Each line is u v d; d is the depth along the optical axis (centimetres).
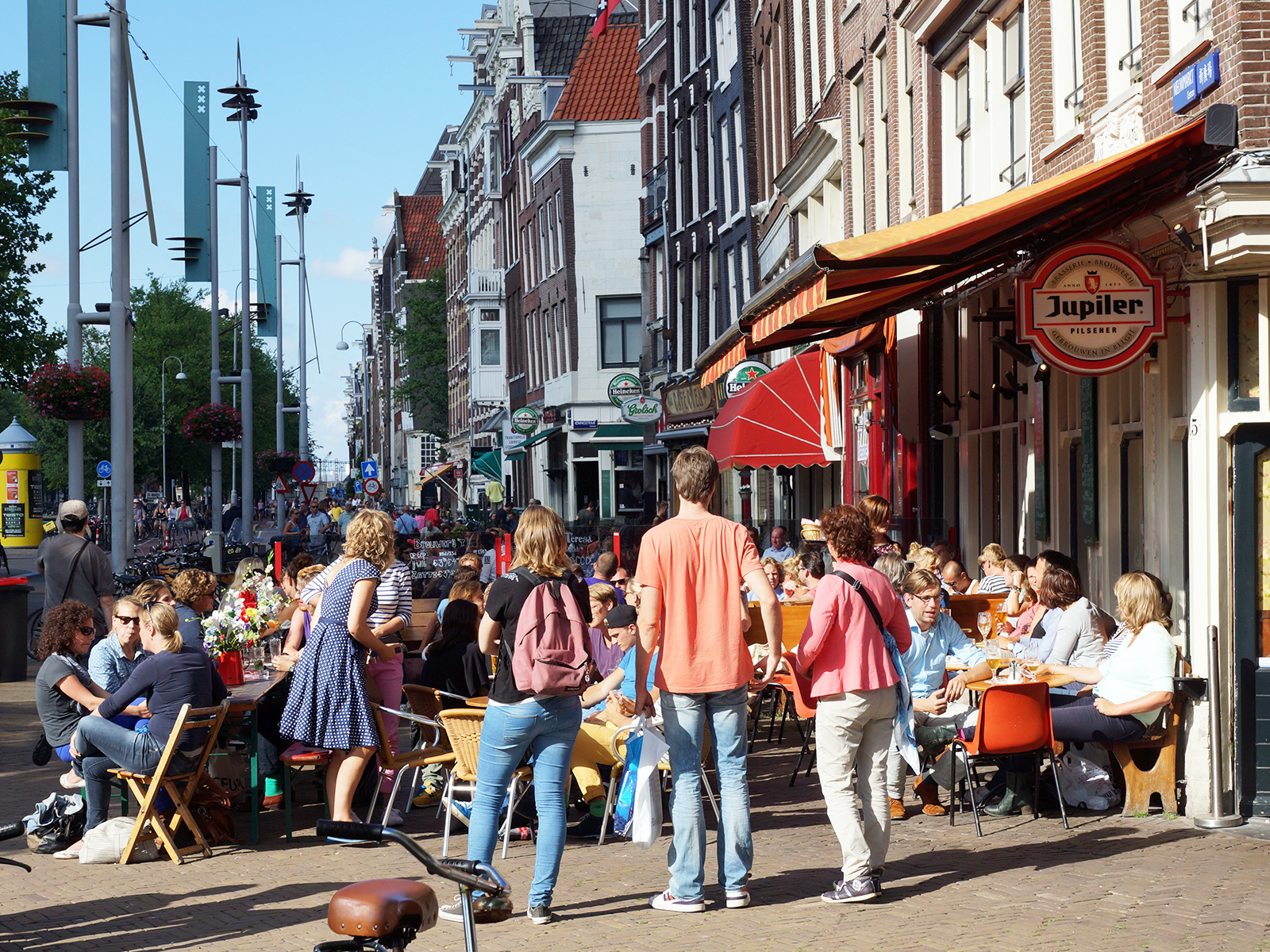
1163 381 854
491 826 621
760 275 2603
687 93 3067
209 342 8062
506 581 617
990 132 1281
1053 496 1102
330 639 768
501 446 5384
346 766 780
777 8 2355
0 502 3081
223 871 730
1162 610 799
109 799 812
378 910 336
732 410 1798
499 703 614
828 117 2006
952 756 798
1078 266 797
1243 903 601
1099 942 548
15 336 3869
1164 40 844
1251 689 780
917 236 712
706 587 620
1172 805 802
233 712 816
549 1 4741
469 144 6241
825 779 633
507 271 5009
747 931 583
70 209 2014
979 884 650
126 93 1883
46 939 606
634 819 708
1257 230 713
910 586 852
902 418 1577
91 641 845
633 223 3956
